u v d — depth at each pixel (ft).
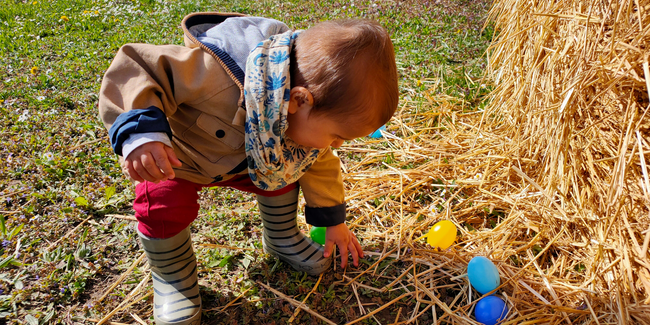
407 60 13.37
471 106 11.25
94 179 8.12
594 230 6.74
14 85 11.78
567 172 7.39
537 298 5.98
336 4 18.99
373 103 4.21
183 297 5.57
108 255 6.64
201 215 7.39
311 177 5.77
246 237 7.06
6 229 6.99
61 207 7.47
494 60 10.86
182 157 4.99
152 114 4.05
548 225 7.22
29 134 9.39
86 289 6.11
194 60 4.47
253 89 4.21
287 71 4.15
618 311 5.56
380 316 5.88
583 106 7.06
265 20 5.08
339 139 4.64
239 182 5.73
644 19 6.04
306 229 7.30
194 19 5.19
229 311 5.84
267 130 4.32
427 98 11.29
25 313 5.69
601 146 6.79
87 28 17.04
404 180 8.48
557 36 7.70
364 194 8.13
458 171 8.83
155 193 5.04
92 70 12.73
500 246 6.96
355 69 4.09
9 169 8.22
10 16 18.15
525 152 8.64
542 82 8.18
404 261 6.74
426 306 5.98
